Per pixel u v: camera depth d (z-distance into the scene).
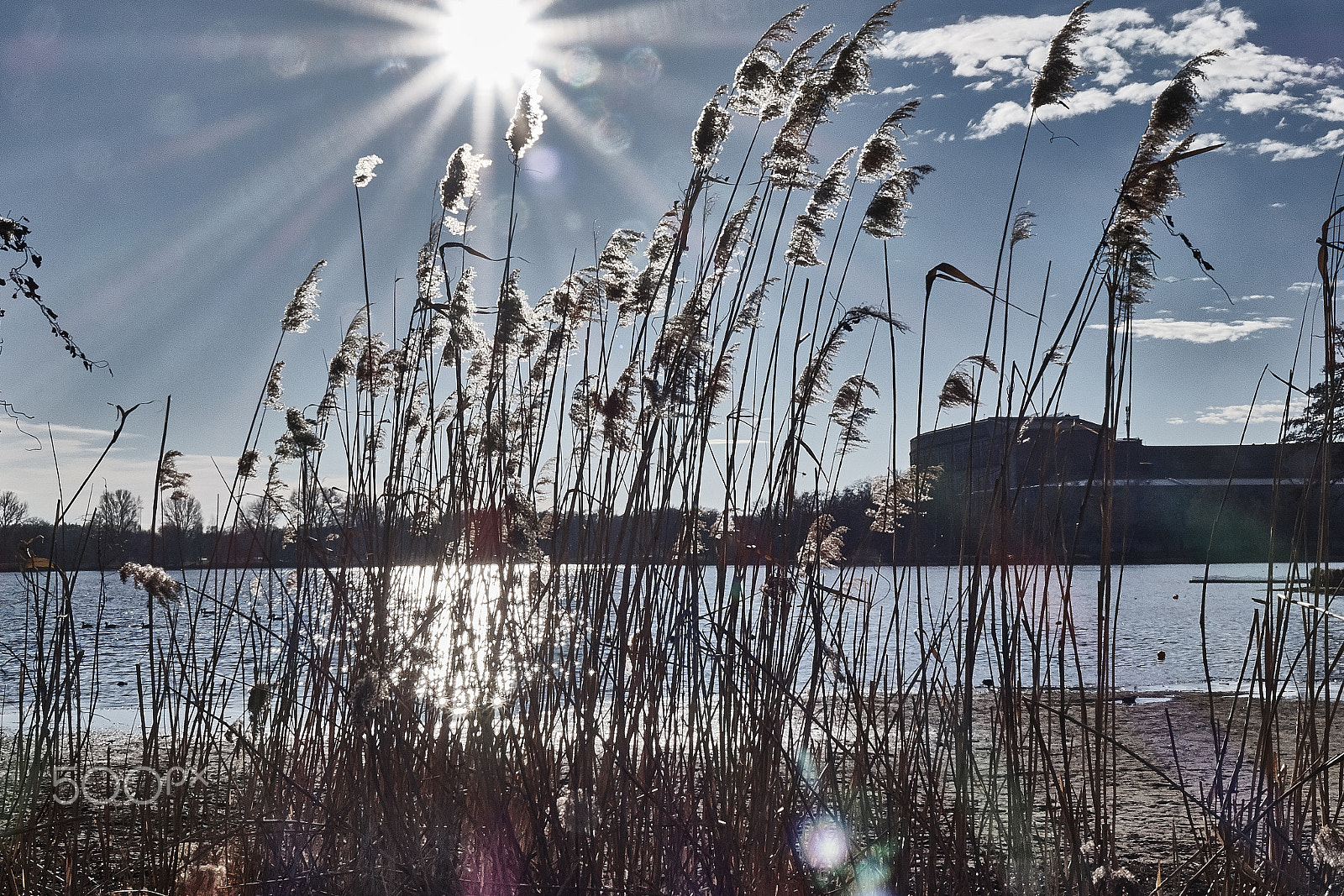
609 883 4.20
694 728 4.57
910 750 4.76
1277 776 4.49
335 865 4.40
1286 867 4.17
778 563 4.97
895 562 4.74
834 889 4.29
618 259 5.43
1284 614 4.37
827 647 4.61
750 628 4.95
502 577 4.43
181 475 5.59
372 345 6.35
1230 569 59.97
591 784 4.36
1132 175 4.34
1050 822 4.34
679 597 4.68
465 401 5.61
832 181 5.16
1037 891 4.25
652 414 4.83
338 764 4.91
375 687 3.99
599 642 4.55
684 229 5.01
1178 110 4.29
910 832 4.30
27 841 4.76
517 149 5.25
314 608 5.26
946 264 4.60
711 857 4.21
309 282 6.24
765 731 4.47
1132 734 8.77
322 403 6.35
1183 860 5.32
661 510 4.75
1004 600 4.37
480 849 4.23
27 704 6.34
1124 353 4.42
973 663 4.21
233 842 4.94
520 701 4.29
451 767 4.35
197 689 5.33
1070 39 4.45
